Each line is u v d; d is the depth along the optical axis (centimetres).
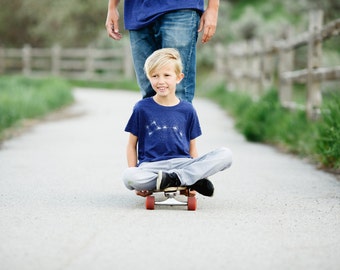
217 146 1413
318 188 877
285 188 875
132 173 703
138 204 741
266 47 2298
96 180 926
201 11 812
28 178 934
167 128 735
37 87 3388
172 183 697
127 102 3008
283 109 1778
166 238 583
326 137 1120
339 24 1323
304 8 3734
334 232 619
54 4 5550
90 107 2702
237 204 753
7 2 5856
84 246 554
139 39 820
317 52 1511
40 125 1912
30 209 706
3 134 1594
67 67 5503
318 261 520
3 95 2280
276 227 636
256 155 1257
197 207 729
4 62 5556
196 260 518
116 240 574
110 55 5119
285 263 514
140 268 494
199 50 5494
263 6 6162
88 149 1333
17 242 565
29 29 5916
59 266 497
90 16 5631
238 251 546
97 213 686
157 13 791
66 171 1013
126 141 1498
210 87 3728
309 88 1513
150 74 733
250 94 2555
